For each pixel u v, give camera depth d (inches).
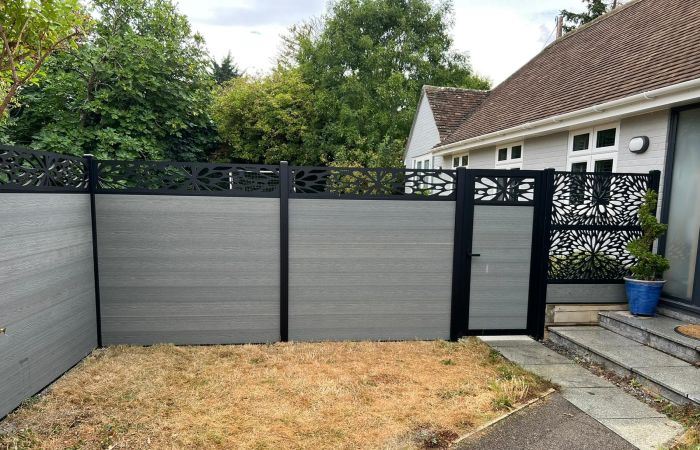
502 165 359.3
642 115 202.8
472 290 183.8
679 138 182.7
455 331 183.3
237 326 173.0
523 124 281.4
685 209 179.2
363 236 175.2
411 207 176.2
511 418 117.9
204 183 165.0
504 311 186.1
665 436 109.1
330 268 175.2
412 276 179.5
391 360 158.7
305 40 755.4
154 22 337.1
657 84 182.9
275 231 170.6
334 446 102.5
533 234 183.5
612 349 159.6
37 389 125.2
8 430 105.7
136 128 315.6
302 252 172.9
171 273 167.0
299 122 685.3
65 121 301.6
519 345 178.9
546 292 187.8
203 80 383.6
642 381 137.2
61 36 132.0
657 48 232.2
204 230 166.7
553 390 135.5
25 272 119.1
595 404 126.6
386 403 124.4
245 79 813.2
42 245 127.6
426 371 149.1
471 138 366.3
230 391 129.7
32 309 122.6
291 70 775.1
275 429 109.2
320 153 673.0
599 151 236.2
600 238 191.0
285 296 173.3
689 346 144.9
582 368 154.3
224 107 652.1
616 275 193.9
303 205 170.6
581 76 296.7
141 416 113.9
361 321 179.3
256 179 168.2
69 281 143.8
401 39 728.3
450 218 178.9
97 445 100.7
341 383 137.3
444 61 764.0
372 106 677.9
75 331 147.9
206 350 165.0
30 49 127.6
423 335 182.9
